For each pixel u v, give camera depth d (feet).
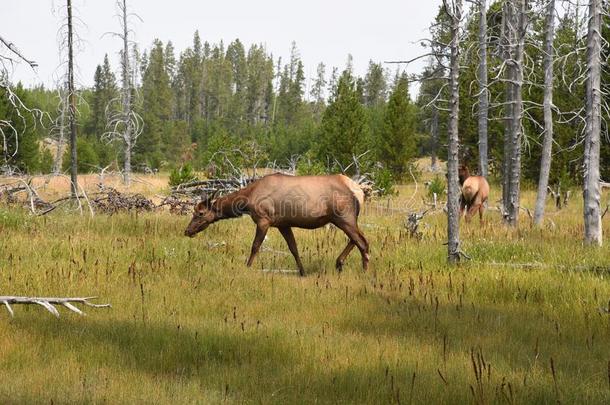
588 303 41.65
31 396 24.98
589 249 62.95
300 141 321.32
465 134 186.29
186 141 415.85
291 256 63.16
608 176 149.28
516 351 32.68
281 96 606.55
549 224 92.63
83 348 31.24
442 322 38.32
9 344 30.73
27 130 214.48
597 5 65.92
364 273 54.49
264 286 47.78
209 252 61.46
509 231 80.53
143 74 600.80
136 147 330.95
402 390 26.30
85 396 25.00
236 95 593.42
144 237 68.08
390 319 39.11
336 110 178.40
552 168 160.15
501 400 25.00
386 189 138.31
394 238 70.79
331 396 26.09
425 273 53.42
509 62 91.15
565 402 24.80
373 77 501.97
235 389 26.86
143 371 28.78
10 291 41.75
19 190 104.83
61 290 43.11
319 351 31.96
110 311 39.19
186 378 27.78
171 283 47.24
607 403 24.79
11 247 57.31
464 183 98.53
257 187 56.49
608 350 32.99
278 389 26.40
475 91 178.50
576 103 153.17
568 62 91.04
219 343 32.60
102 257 55.83
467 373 28.58
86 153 265.95
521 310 41.93
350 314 40.19
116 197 99.66
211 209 60.95
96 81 420.77
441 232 80.48
